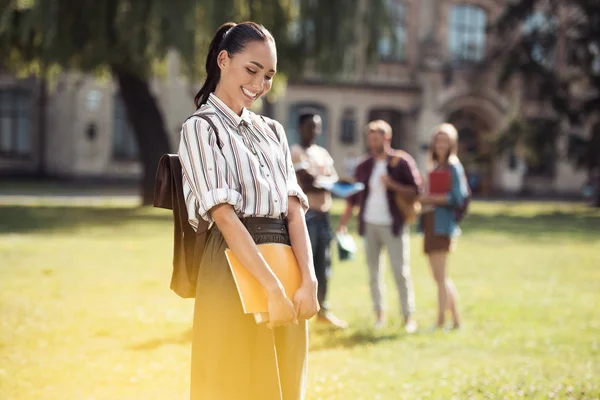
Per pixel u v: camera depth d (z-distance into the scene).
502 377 6.64
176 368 6.79
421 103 47.91
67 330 8.30
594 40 36.41
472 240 20.36
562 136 37.78
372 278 9.23
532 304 10.86
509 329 9.04
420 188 9.05
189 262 3.60
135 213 25.69
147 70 25.06
